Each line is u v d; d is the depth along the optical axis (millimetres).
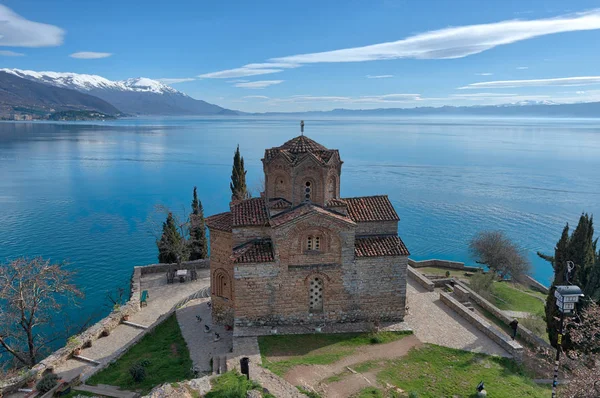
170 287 46375
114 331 36844
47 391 26156
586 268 33438
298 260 31484
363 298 32812
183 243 51250
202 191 125062
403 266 32781
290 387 23281
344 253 31875
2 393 27172
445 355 29000
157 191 124125
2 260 67625
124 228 86688
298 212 31516
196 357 29406
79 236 81125
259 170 158500
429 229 91312
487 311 39188
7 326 37219
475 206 109312
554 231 89688
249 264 30891
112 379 27344
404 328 32406
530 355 29719
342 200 35312
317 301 32688
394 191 126875
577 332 28766
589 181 140250
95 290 57969
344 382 25047
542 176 150250
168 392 21578
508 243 58656
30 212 97750
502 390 25000
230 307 34375
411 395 23422
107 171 157375
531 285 56812
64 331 46281
